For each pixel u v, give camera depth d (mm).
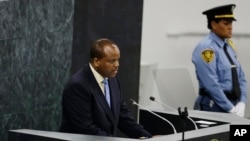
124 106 10211
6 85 11539
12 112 11719
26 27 11766
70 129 9477
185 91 13789
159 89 13656
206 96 12898
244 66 16938
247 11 16875
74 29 12805
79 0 12828
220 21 12938
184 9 16625
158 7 16547
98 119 9523
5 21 11344
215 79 12766
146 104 15664
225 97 12711
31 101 12070
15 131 9039
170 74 13758
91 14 13031
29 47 11883
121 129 10211
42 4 12047
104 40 9547
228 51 13102
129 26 13570
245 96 13211
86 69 9602
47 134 8844
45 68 12266
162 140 8617
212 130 9352
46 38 12211
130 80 13805
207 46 12914
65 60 12680
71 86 9422
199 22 16625
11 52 11539
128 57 13688
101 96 9555
